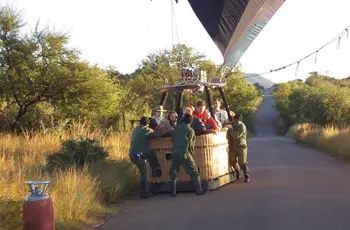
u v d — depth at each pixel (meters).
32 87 23.81
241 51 10.38
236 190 10.98
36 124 24.12
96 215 8.62
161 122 11.27
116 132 22.97
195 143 10.93
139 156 10.45
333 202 9.02
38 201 6.24
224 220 7.92
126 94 30.62
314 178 12.34
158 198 10.44
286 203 9.09
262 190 10.77
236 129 12.21
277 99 96.50
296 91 53.31
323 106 36.75
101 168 11.78
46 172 10.32
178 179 11.02
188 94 13.46
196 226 7.59
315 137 26.52
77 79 24.09
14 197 8.05
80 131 19.66
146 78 33.69
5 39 23.62
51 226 6.34
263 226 7.39
